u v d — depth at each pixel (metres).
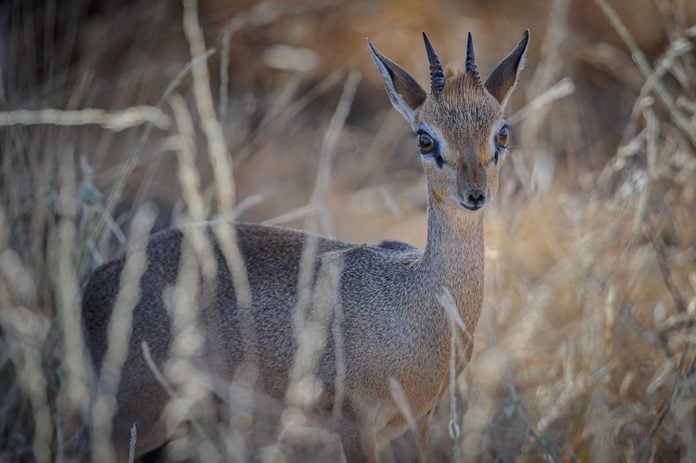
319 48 18.86
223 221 9.12
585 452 9.58
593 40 18.77
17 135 12.36
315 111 17.75
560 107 16.80
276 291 9.27
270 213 15.21
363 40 19.03
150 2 18.58
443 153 8.30
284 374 9.27
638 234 11.56
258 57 18.27
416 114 8.79
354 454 9.03
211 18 18.67
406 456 9.90
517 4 19.69
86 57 16.97
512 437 10.12
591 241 11.48
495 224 12.66
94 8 18.33
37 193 11.69
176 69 17.31
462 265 8.47
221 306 9.35
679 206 12.56
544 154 14.35
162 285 9.43
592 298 11.02
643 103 11.92
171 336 9.23
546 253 13.12
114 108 16.22
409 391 8.75
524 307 11.58
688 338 9.88
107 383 9.38
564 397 10.08
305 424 9.29
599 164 15.78
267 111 17.33
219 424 10.16
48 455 9.57
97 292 9.66
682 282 12.16
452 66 8.81
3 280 10.62
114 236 12.88
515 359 10.94
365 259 9.16
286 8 19.02
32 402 10.20
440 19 19.59
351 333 8.82
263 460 9.58
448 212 8.39
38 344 10.28
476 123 8.33
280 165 16.02
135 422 9.52
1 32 16.73
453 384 7.81
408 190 15.68
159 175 15.28
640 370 10.62
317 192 11.67
